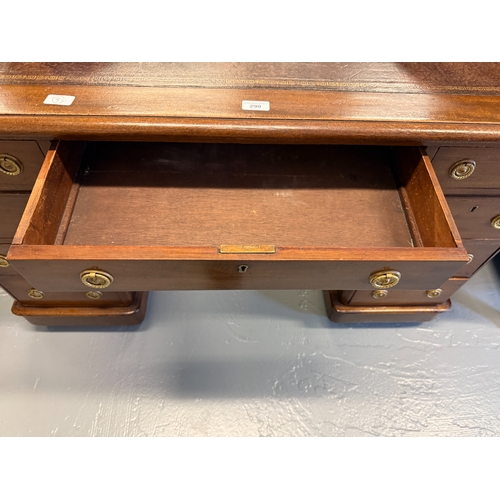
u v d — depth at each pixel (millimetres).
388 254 549
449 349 1102
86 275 548
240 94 654
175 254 528
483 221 839
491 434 983
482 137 625
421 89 684
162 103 627
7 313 1104
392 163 773
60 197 649
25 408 978
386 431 982
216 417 987
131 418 979
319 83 682
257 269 559
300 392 1024
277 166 762
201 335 1096
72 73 667
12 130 589
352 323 1133
